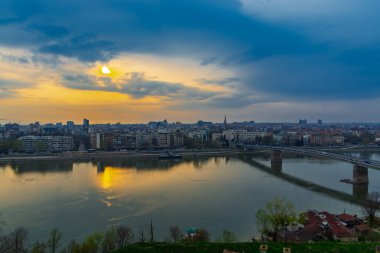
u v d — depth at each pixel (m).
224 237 127.94
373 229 143.25
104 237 127.44
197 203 198.25
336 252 99.06
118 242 125.25
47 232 147.75
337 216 157.00
